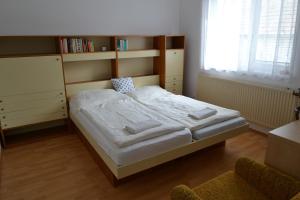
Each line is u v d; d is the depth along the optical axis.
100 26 3.76
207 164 2.64
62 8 3.39
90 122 2.72
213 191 1.60
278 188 1.49
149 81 4.28
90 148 2.82
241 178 1.73
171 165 2.61
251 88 3.41
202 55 4.18
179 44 4.49
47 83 3.21
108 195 2.12
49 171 2.49
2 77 2.89
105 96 3.41
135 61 4.27
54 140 3.25
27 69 3.02
